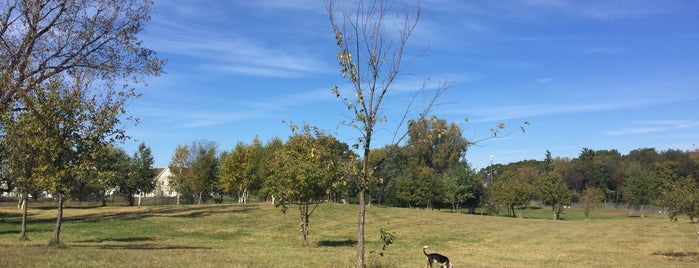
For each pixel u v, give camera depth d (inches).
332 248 885.8
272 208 1879.9
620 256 889.5
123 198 2755.9
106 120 719.7
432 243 1119.0
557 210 2723.9
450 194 2721.5
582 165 4463.6
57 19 768.9
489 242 1178.0
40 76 756.0
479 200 2957.7
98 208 1999.3
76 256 559.5
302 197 911.7
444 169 2977.4
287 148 919.7
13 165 736.3
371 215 1804.9
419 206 3041.3
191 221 1422.2
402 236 1277.1
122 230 1176.8
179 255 613.0
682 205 875.4
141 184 2377.0
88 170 714.2
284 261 574.9
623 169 4320.9
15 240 888.9
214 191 2997.0
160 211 1720.0
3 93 711.1
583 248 1043.3
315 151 459.5
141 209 1830.7
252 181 2215.8
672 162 3526.1
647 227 1720.0
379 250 856.9
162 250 708.0
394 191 2888.8
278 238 1155.3
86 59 783.7
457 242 1163.9
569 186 4453.7
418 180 2768.2
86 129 708.0
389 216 1804.9
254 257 615.5
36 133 685.9
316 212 1787.6
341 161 444.8
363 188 426.9
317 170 870.4
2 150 718.5
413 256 725.9
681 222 1982.0
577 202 4224.9
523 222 1895.9
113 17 804.0
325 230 1349.7
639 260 827.4
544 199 2711.6
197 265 514.6
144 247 808.9
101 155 740.7
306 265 540.4
